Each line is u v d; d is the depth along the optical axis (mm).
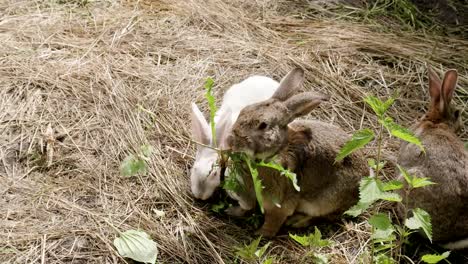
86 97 2541
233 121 2391
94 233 2258
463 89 2670
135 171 2303
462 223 2262
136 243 2227
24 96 2529
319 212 2328
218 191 2357
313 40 2803
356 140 2127
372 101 2129
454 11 2982
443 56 2781
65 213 2297
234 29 2824
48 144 2426
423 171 2277
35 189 2342
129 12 2842
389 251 2273
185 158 2438
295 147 2270
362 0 2992
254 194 2303
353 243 2299
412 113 2607
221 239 2289
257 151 2182
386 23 2908
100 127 2477
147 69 2650
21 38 2707
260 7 2922
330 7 2955
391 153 2484
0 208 2295
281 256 2264
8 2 2844
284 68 2695
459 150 2289
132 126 2486
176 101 2568
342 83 2652
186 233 2287
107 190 2355
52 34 2732
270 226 2305
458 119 2396
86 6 2855
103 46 2707
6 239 2232
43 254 2211
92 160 2410
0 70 2582
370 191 2080
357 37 2820
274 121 2188
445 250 2303
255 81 2500
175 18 2836
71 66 2623
